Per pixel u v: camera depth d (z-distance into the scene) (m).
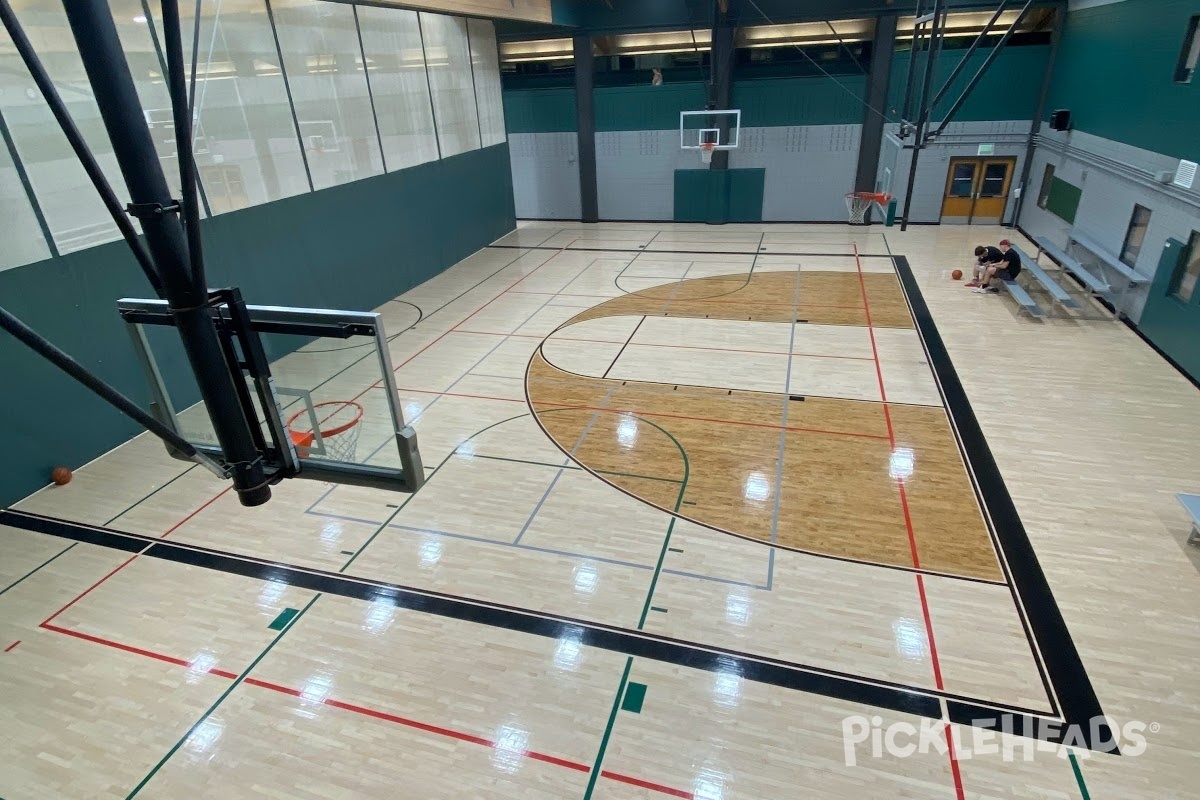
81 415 6.13
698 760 3.36
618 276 11.50
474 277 11.80
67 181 5.88
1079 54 11.05
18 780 3.39
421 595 4.49
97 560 4.94
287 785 3.32
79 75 5.86
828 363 7.72
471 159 12.95
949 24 12.73
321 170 8.91
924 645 3.95
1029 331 8.44
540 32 14.21
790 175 14.58
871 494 5.32
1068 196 10.98
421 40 10.91
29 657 4.11
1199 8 7.27
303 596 4.53
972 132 13.16
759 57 14.35
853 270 11.18
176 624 4.33
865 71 13.52
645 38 14.64
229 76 7.38
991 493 5.27
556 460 5.96
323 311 2.50
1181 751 3.29
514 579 4.60
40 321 5.77
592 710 3.65
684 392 7.15
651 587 4.48
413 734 3.55
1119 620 4.05
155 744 3.55
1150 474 5.43
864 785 3.21
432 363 8.12
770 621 4.16
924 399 6.80
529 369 7.87
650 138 15.02
